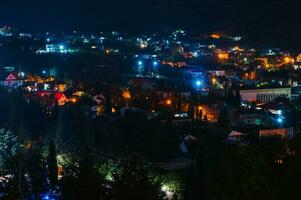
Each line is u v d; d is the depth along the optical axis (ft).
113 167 250.57
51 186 250.78
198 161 270.46
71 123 355.97
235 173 103.76
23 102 464.65
